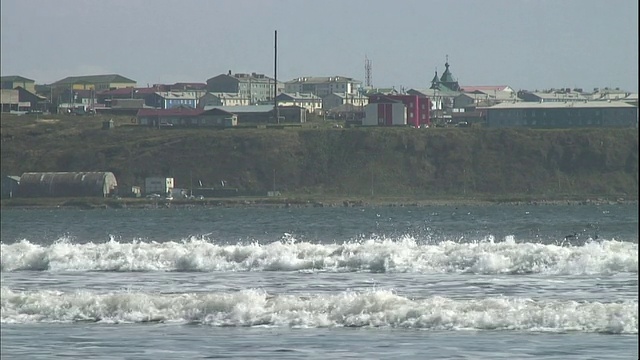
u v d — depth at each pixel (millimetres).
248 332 122375
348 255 191125
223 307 132750
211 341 117000
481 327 121500
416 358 104938
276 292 157125
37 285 171250
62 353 111312
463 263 183125
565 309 123188
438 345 111500
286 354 108625
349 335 118938
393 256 187000
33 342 118125
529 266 178875
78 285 170500
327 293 154875
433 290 155750
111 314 134500
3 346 115688
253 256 194500
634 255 177375
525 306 125500
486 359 103750
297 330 123188
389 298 130500
